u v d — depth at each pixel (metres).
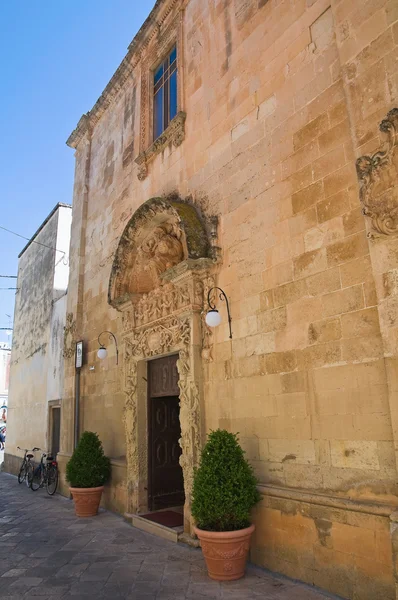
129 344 10.66
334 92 6.26
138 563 6.88
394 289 4.84
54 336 17.47
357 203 5.70
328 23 6.50
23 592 5.86
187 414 8.04
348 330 5.58
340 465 5.46
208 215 8.52
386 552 4.78
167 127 10.43
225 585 5.78
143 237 10.47
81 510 10.49
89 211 14.80
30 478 16.11
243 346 7.20
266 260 6.98
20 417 20.75
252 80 7.87
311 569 5.58
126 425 10.29
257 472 6.64
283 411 6.34
